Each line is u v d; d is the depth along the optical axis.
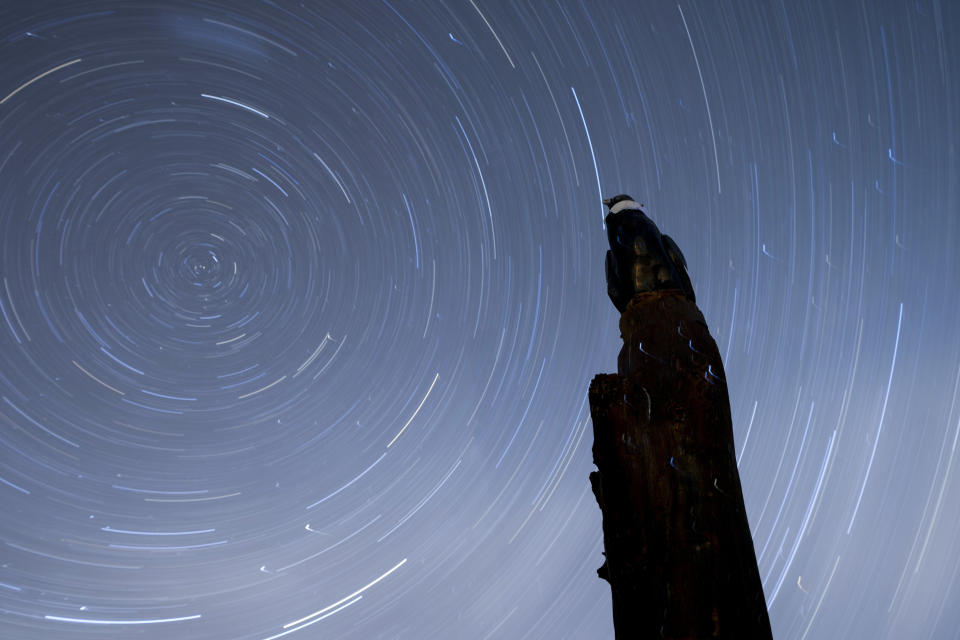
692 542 2.17
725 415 2.42
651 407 2.39
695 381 2.43
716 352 2.54
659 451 2.31
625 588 2.20
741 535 2.24
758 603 2.17
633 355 2.56
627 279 2.77
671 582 2.14
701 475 2.27
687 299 2.72
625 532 2.25
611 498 2.32
